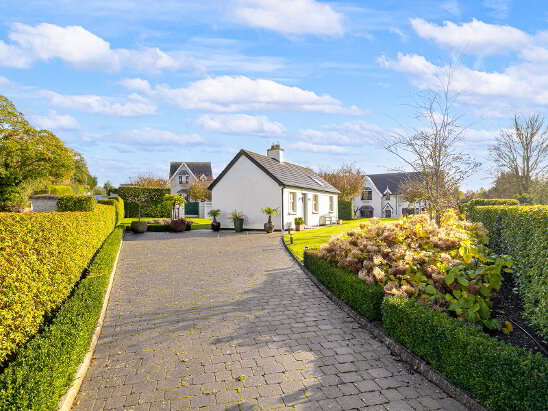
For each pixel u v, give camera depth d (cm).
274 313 636
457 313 466
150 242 1617
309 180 2619
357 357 458
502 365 310
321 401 356
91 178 6184
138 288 820
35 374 296
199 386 390
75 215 691
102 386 394
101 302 576
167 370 429
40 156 2205
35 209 2794
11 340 381
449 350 376
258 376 410
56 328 397
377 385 388
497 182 2422
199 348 491
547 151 2102
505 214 631
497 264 492
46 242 516
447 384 373
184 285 844
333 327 567
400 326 470
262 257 1202
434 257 598
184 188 5706
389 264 654
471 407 339
